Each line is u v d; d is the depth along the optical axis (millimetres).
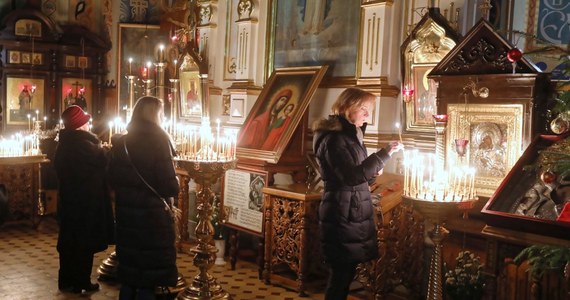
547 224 2867
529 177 3291
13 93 8305
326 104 5633
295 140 5562
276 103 5797
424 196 3289
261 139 5617
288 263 5051
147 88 5559
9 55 8258
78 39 8672
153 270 3785
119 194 3807
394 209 4395
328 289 3783
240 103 6477
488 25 3922
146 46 8695
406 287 4590
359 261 3715
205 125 4391
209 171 4234
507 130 3955
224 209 5801
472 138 4137
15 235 6852
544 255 2699
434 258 3375
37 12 8352
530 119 3824
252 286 5176
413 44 4680
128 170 3740
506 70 3891
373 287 4391
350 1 5430
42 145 8008
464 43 4078
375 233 3852
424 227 4637
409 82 4785
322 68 5555
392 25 5000
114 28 8883
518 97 3869
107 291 4918
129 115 5273
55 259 5879
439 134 4223
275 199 5141
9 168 6945
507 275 3543
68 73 8625
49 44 8438
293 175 5617
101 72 8852
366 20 5141
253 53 6445
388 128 5051
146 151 3723
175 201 6301
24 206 7051
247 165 5570
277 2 6211
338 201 3674
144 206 3742
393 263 4434
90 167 4699
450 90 4219
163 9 8289
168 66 7484
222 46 6930
